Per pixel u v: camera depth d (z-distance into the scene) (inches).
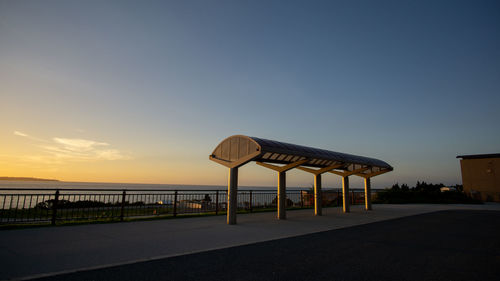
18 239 262.4
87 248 234.5
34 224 346.3
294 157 495.5
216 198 544.1
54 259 199.2
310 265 203.3
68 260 197.8
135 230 331.0
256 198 666.8
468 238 330.0
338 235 337.4
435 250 263.4
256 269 190.1
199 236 304.2
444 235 349.7
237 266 196.1
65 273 170.2
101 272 174.7
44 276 163.5
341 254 240.1
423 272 193.2
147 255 218.4
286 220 473.4
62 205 384.2
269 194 715.4
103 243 255.1
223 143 449.7
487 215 617.6
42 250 223.1
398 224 453.1
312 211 662.5
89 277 164.7
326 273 185.5
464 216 593.9
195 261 206.4
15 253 212.1
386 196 1116.5
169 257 214.8
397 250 260.5
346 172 660.1
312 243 285.1
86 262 194.2
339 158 540.1
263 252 240.1
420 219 530.6
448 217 571.5
